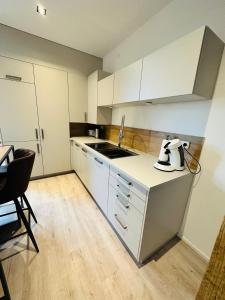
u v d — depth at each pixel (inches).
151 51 71.0
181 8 55.9
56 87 102.6
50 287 43.9
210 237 53.1
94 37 88.3
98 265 51.0
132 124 87.9
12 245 56.7
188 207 59.1
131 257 54.6
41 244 57.7
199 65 40.1
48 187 101.3
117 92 77.1
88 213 77.1
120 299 42.2
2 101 87.7
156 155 72.1
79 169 106.3
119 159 65.6
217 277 30.0
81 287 44.4
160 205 48.0
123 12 66.8
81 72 109.7
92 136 124.8
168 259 54.6
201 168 53.1
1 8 67.6
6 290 38.3
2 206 80.8
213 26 47.3
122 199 56.1
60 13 69.4
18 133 96.2
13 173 44.3
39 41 91.2
